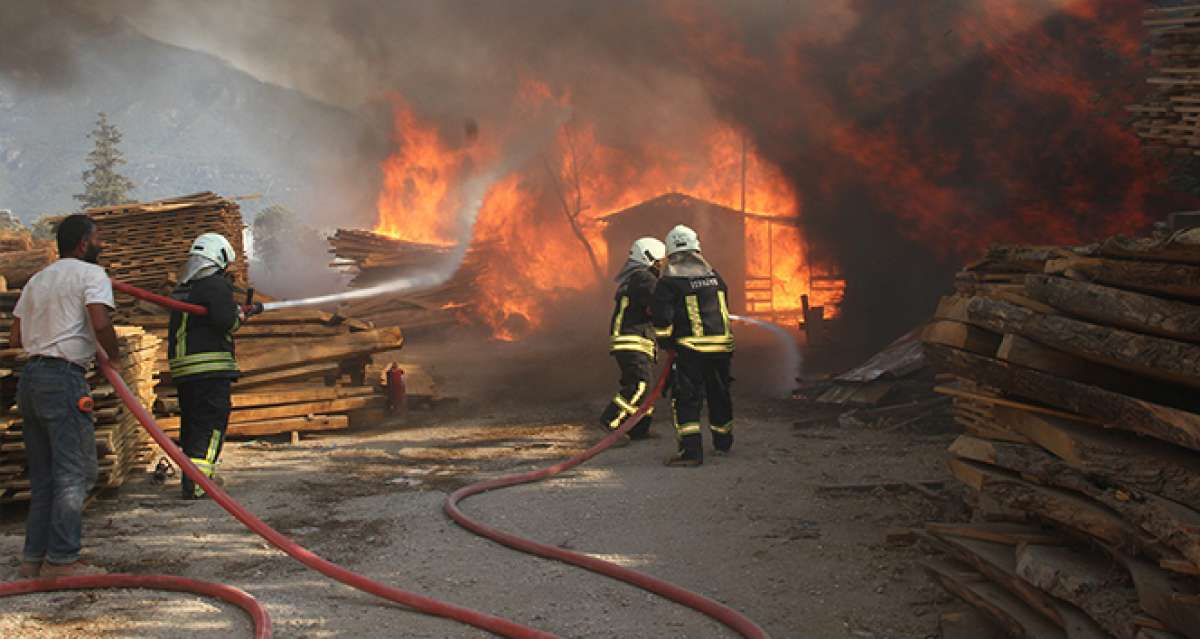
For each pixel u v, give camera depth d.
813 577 4.96
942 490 6.55
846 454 8.10
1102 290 3.41
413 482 7.45
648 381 9.11
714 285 7.96
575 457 7.82
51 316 4.93
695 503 6.48
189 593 4.66
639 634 4.23
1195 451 3.33
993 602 3.79
